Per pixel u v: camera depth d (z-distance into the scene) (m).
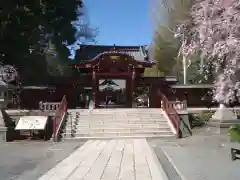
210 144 15.38
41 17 30.41
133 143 15.71
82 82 29.50
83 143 16.27
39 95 28.28
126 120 20.20
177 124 18.38
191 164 10.51
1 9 25.84
